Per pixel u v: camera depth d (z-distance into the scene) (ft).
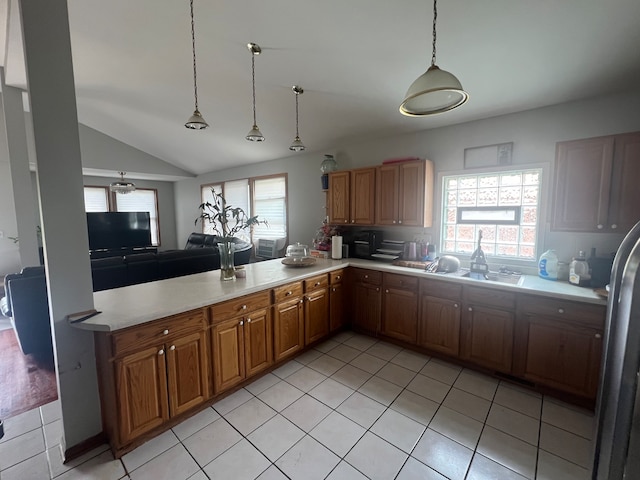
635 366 2.04
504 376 8.42
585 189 7.38
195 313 6.75
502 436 6.34
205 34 8.39
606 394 2.48
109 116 16.96
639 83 7.45
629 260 2.24
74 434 5.87
